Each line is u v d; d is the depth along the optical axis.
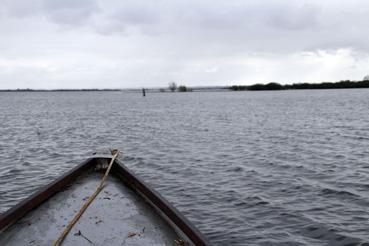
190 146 20.41
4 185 12.34
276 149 18.77
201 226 8.54
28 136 25.72
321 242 7.66
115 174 8.65
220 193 11.10
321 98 89.06
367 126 28.84
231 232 8.18
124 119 40.31
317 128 28.06
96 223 5.79
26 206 6.18
